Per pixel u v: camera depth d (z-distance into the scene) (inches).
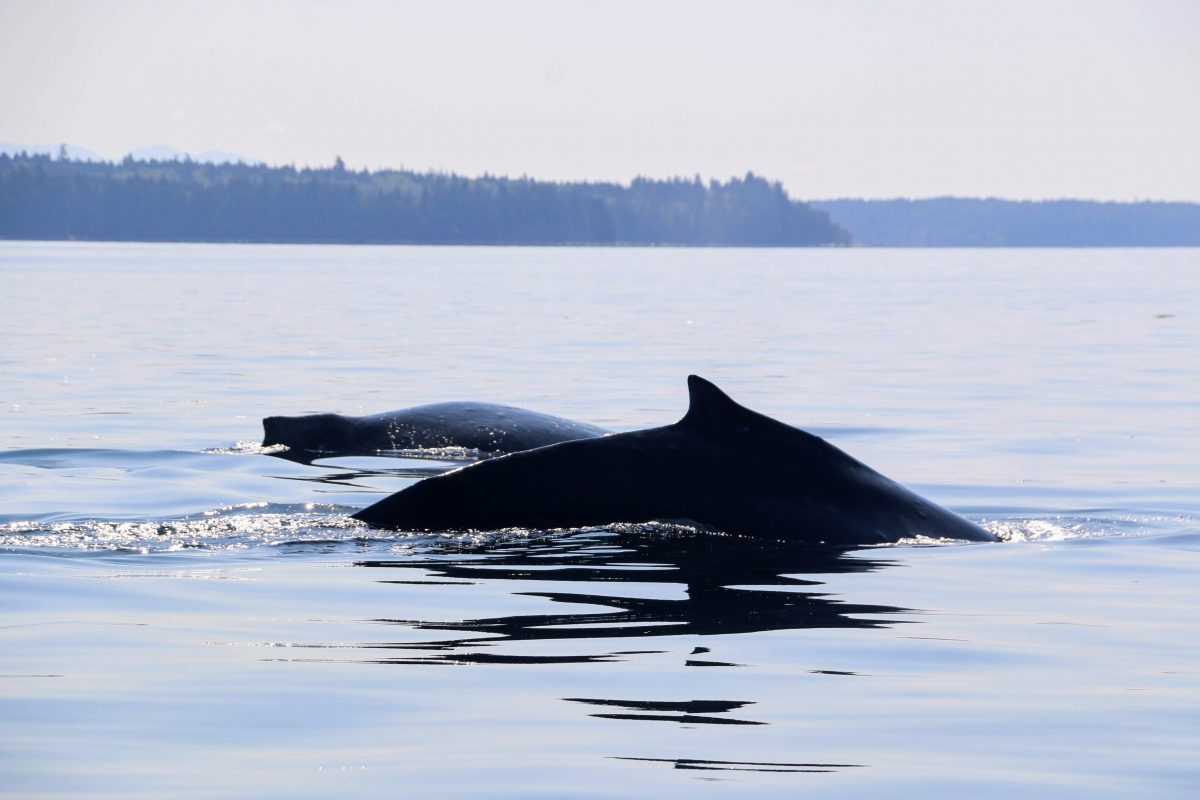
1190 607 1676.9
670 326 7500.0
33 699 1275.8
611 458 2044.8
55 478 2691.9
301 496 2491.4
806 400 4153.5
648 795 1059.9
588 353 5728.3
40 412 3759.8
